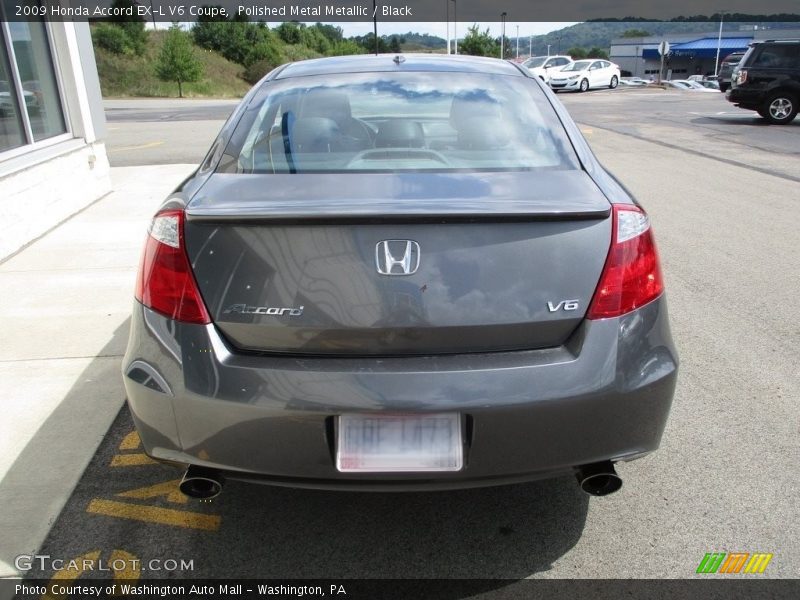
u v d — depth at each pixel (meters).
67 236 6.07
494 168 2.26
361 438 1.85
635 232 2.01
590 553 2.23
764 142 12.20
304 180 2.15
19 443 2.86
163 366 1.94
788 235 6.01
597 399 1.89
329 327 1.87
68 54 6.86
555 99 2.79
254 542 2.29
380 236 1.86
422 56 3.15
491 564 2.19
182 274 1.94
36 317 4.20
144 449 2.07
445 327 1.86
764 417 3.03
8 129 5.95
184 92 39.34
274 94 2.75
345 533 2.34
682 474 2.63
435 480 1.89
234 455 1.92
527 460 1.90
